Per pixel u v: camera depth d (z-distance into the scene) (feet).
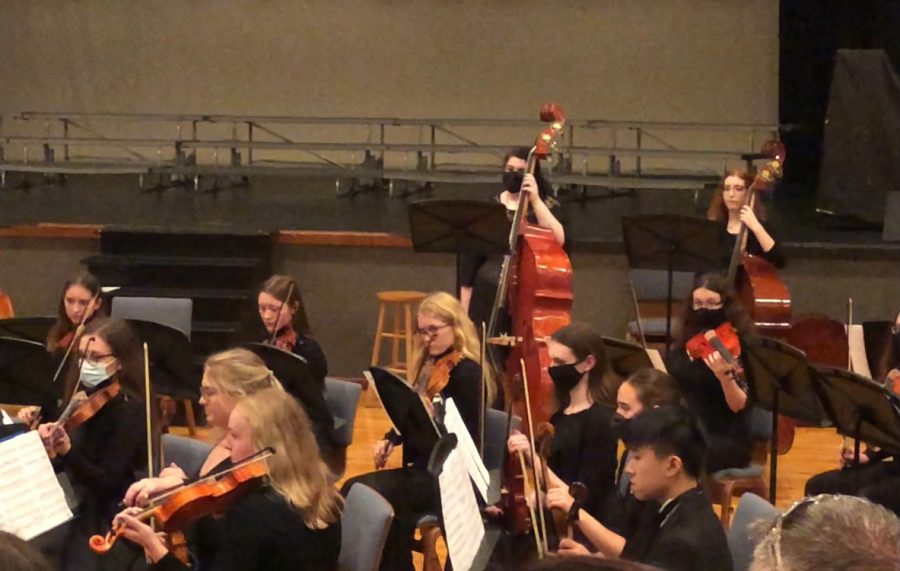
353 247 34.71
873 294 33.50
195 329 33.14
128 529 14.19
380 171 40.86
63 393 21.07
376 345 33.37
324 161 46.68
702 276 24.47
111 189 41.91
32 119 47.65
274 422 14.55
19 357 20.15
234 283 34.22
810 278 33.68
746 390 21.66
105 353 18.72
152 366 21.15
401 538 19.17
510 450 16.90
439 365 20.65
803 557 7.00
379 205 39.55
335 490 15.03
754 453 23.45
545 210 27.37
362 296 34.91
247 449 14.62
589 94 46.19
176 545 15.15
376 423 31.42
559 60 46.14
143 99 47.62
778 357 19.67
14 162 43.75
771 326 27.76
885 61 35.63
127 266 34.37
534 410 24.75
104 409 18.62
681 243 26.96
